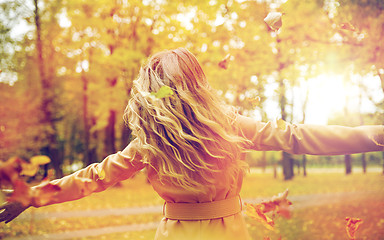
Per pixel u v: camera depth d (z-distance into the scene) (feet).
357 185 49.39
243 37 21.67
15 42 39.40
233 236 4.24
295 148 4.13
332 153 4.04
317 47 20.04
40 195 2.85
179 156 4.03
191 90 4.20
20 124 45.70
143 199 41.45
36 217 25.81
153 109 4.15
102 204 37.65
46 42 45.60
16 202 3.80
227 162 4.13
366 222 19.90
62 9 41.42
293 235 17.52
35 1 41.50
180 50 4.44
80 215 30.17
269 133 4.24
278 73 23.65
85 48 44.16
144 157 4.19
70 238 21.13
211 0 20.61
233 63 24.31
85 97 53.26
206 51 25.21
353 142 3.96
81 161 81.76
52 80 49.80
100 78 42.57
